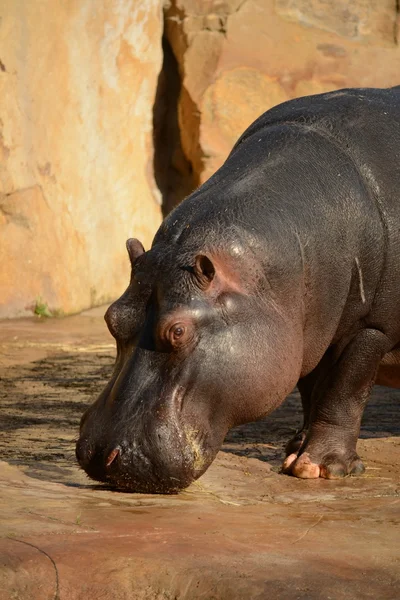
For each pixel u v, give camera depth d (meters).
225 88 50.28
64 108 44.31
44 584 11.72
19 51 41.50
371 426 22.95
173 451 14.78
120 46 47.84
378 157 17.86
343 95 18.95
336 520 14.48
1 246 41.06
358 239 17.33
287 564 12.02
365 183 17.59
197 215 16.25
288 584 11.38
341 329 17.83
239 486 16.97
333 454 18.05
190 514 14.52
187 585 11.63
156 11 49.75
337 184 17.30
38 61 42.66
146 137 50.12
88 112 45.94
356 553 12.55
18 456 18.61
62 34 44.16
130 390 15.08
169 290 15.32
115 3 47.25
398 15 51.91
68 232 44.25
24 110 41.81
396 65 51.34
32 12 42.19
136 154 49.41
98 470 14.99
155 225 50.62
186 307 15.11
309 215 16.77
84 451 15.10
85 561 12.05
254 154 17.62
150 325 15.36
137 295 15.64
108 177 47.28
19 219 41.62
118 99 48.00
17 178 41.19
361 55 51.34
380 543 13.10
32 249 42.00
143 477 14.87
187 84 50.41
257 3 51.12
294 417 24.08
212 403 15.23
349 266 17.27
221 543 12.84
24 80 41.88
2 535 12.88
